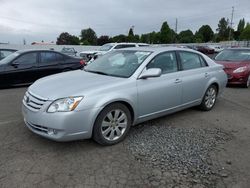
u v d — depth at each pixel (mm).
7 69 8125
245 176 3174
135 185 2920
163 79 4562
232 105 6598
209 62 5887
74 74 4570
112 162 3393
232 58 10172
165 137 4250
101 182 2953
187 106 5285
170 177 3092
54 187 2834
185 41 82438
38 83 4152
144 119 4391
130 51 4938
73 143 3908
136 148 3814
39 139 4000
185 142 4070
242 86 9469
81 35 76625
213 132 4562
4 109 5680
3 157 3424
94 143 3936
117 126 3945
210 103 5953
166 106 4699
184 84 4988
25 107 3830
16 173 3068
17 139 3988
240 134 4516
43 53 8969
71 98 3455
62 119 3381
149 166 3314
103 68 4734
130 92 3994
